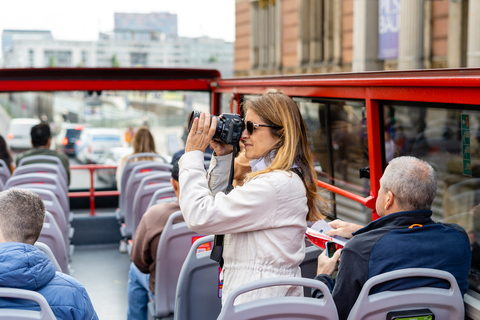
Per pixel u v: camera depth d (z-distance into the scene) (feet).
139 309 12.75
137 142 18.90
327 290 6.18
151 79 20.44
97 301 15.33
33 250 6.70
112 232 20.52
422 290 6.63
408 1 36.27
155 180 15.96
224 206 6.17
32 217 7.05
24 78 19.40
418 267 6.98
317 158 12.66
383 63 40.29
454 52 34.53
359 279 7.02
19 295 6.06
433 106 8.59
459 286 7.34
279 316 6.15
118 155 21.56
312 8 59.77
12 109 19.90
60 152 19.20
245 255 6.41
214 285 8.75
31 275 6.52
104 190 22.63
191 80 20.75
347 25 51.88
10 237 6.94
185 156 6.56
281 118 6.48
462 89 7.38
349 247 7.19
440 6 35.47
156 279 10.50
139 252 10.93
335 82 10.68
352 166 11.40
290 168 6.49
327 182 12.40
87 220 20.56
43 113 20.27
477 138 8.32
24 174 16.15
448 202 9.91
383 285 6.89
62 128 20.65
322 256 8.62
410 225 7.27
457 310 6.71
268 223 6.21
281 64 70.18
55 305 6.78
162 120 21.11
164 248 10.28
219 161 6.89
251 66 80.33
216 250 6.64
